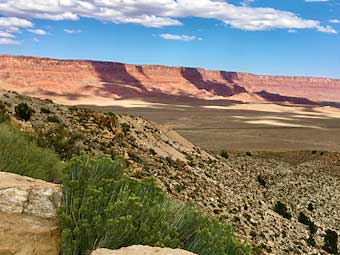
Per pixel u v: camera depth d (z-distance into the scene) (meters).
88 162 6.19
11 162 7.99
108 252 4.20
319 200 53.25
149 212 5.34
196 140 152.75
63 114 32.88
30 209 5.59
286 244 27.03
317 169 82.88
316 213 45.78
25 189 5.75
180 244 5.29
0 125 10.37
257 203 36.28
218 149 124.75
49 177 8.93
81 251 4.71
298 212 43.31
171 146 42.22
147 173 26.06
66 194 5.48
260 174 61.88
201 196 27.59
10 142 8.79
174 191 25.17
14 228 5.15
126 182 5.95
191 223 5.81
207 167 42.00
